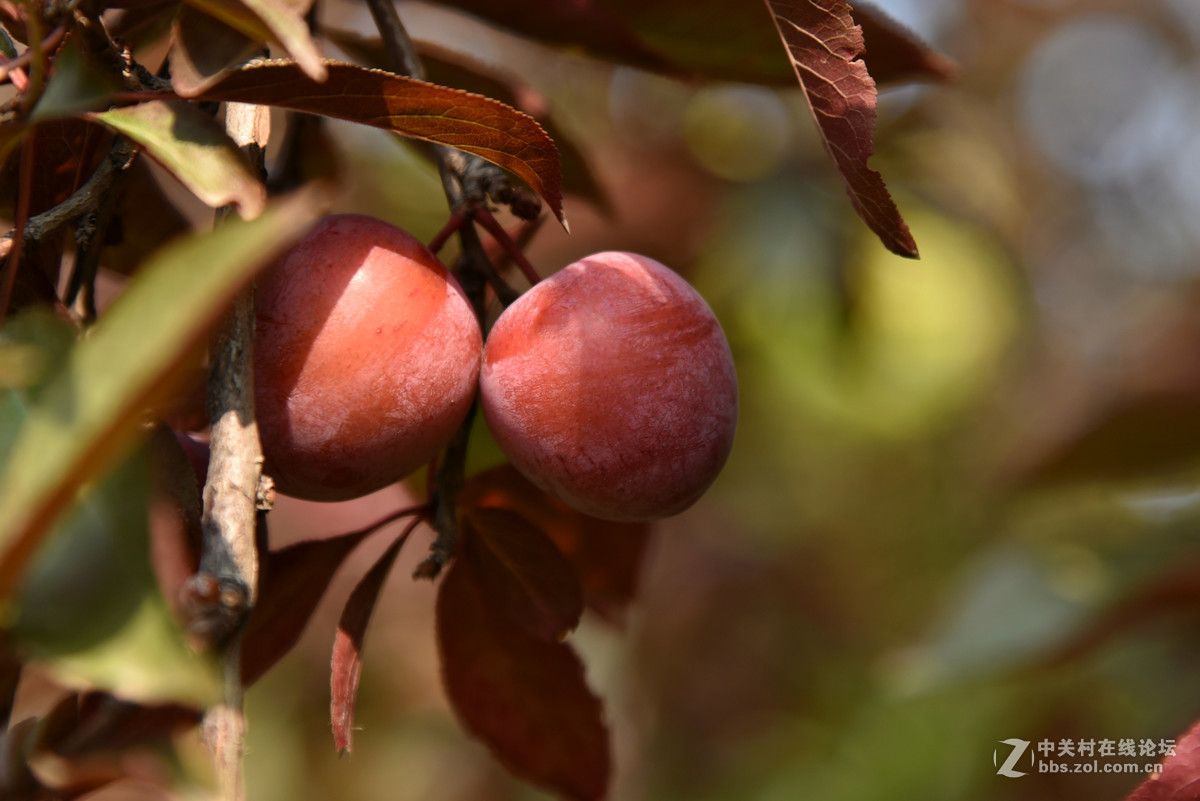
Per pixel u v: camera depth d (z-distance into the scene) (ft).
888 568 3.05
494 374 1.27
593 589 1.38
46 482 0.88
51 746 1.10
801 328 2.12
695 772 2.87
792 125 2.20
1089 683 2.00
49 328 1.09
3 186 1.22
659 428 1.26
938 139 2.36
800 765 2.79
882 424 2.42
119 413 0.86
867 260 2.14
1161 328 3.49
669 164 2.19
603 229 2.01
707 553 3.13
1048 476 1.54
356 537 1.28
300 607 1.27
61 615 1.07
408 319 1.24
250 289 1.19
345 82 1.16
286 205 0.90
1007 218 3.00
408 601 2.66
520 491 1.32
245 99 1.16
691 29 1.38
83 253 1.22
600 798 1.35
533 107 1.41
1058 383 3.70
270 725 2.60
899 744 2.52
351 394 1.23
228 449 1.16
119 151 1.20
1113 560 1.48
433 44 1.38
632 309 1.26
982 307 2.27
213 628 1.12
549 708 1.33
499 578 1.30
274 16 1.12
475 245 1.30
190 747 1.09
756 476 2.89
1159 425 1.49
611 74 2.36
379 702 2.69
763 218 2.10
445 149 1.30
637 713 2.91
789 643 3.06
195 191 1.14
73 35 1.16
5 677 1.12
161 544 1.09
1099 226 4.24
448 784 2.73
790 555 3.12
